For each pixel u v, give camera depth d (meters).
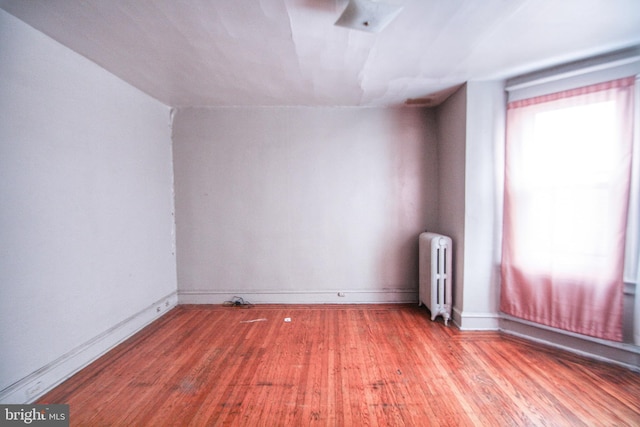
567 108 2.10
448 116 2.87
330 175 3.22
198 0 1.42
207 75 2.34
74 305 1.93
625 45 1.85
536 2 1.42
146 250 2.72
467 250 2.55
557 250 2.16
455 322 2.68
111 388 1.76
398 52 1.95
